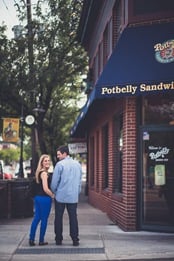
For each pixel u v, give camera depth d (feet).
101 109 58.95
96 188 66.80
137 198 40.11
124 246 33.58
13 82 78.13
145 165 40.24
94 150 71.51
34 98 80.59
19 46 78.28
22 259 29.86
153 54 38.37
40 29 80.07
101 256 30.48
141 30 40.04
